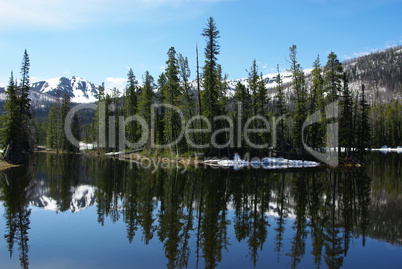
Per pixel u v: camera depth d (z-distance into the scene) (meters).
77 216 13.47
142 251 9.18
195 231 11.30
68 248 9.42
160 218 13.12
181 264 8.17
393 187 20.86
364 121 38.44
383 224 12.35
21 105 38.69
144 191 19.53
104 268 7.86
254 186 20.95
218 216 13.45
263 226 11.97
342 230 11.52
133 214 13.77
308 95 40.00
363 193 18.70
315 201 16.52
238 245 9.80
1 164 34.47
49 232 11.10
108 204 15.89
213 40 36.66
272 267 8.05
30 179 25.16
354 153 38.09
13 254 8.88
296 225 12.13
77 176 27.11
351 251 9.31
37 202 16.41
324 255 8.95
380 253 9.16
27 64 39.50
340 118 37.62
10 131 38.19
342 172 28.94
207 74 37.25
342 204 15.84
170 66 42.28
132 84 58.62
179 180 23.78
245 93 44.94
